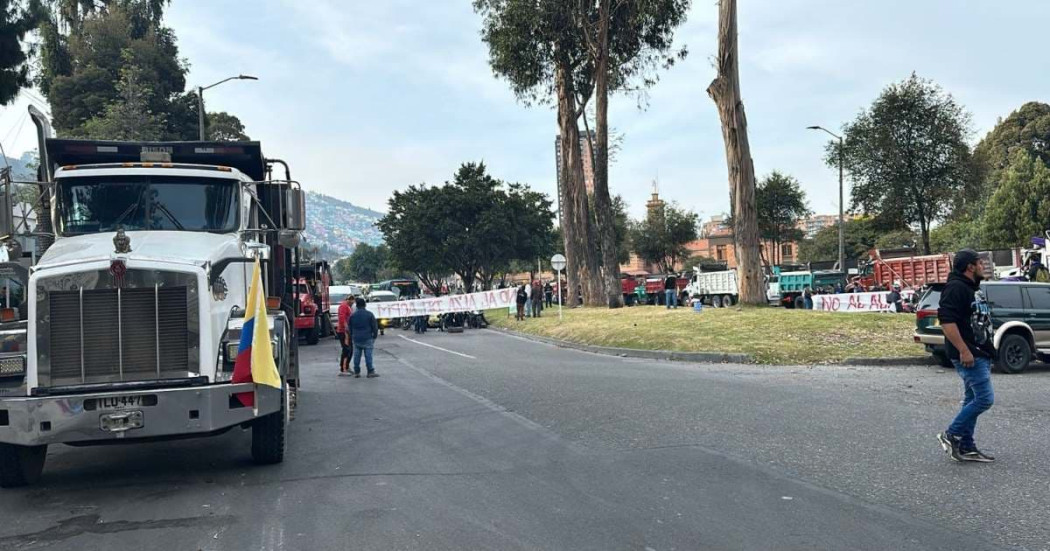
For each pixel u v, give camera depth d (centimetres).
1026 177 5341
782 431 916
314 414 1170
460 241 6216
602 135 3528
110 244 812
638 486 690
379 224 6600
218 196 941
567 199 4066
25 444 689
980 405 735
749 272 2505
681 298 5328
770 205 6216
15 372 719
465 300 3659
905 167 4288
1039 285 1562
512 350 2370
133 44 4966
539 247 6519
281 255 1067
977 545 518
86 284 725
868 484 677
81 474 827
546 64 3719
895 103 4266
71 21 5094
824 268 4766
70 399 692
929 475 702
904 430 909
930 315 1595
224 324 793
